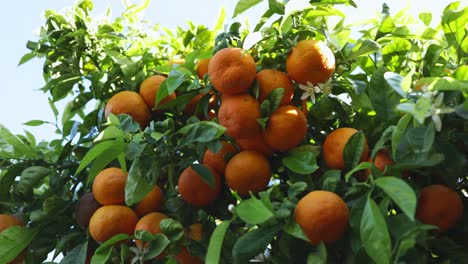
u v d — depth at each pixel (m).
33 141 1.35
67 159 1.32
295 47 1.12
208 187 1.14
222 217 1.19
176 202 1.18
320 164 1.15
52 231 1.23
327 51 1.11
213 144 1.09
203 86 1.21
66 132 1.35
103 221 1.13
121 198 1.15
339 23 1.23
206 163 1.16
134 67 1.33
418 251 0.98
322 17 1.22
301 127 1.09
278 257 1.04
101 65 1.40
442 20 1.17
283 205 1.01
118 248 1.13
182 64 1.25
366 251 0.91
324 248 0.98
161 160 1.12
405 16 1.33
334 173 1.07
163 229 1.08
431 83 0.95
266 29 1.17
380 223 0.90
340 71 1.17
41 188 1.35
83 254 1.16
